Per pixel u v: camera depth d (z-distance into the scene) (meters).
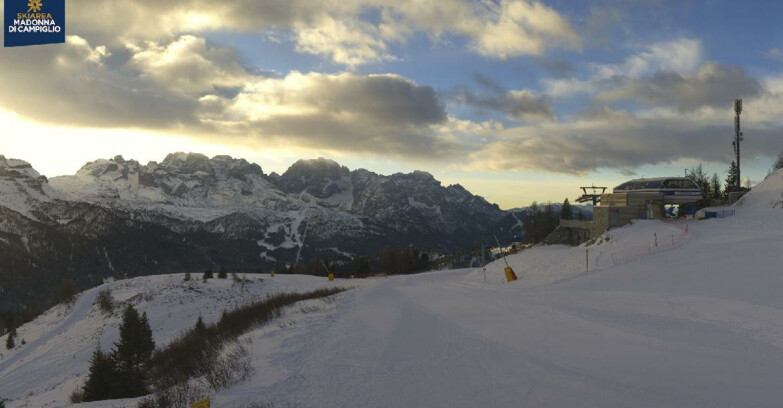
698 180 69.06
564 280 29.05
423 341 16.83
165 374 25.55
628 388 9.70
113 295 73.25
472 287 35.94
